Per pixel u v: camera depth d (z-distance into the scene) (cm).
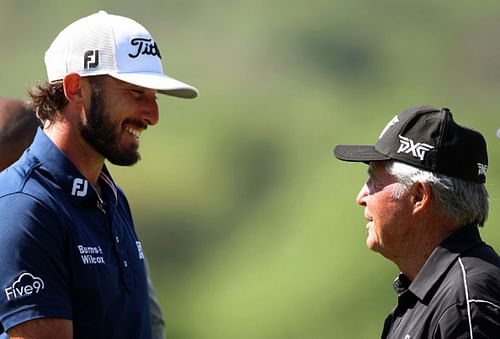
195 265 6312
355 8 7519
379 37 7250
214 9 7444
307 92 7075
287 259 5922
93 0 7356
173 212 6462
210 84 7212
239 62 7306
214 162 6744
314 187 6388
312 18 7488
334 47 7394
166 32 7381
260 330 5744
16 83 6725
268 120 6975
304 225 5981
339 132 6794
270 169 6719
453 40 7106
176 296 6181
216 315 5931
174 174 6575
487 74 6888
